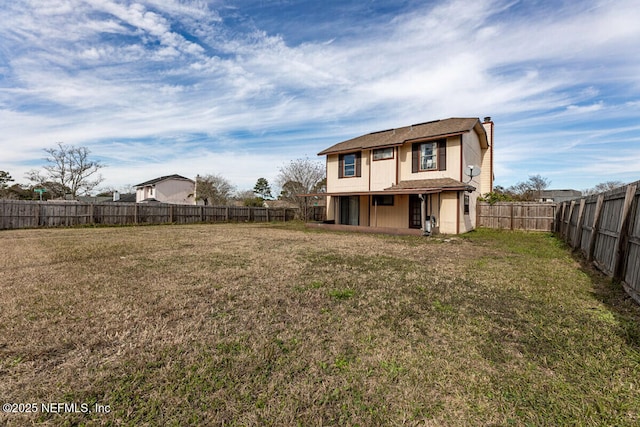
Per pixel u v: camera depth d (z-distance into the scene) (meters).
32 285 4.50
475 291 4.28
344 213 16.66
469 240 10.25
